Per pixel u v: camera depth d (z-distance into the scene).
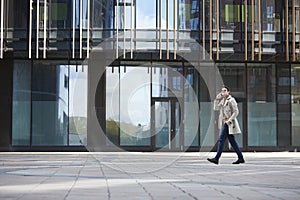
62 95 23.77
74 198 6.75
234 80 24.41
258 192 7.67
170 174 11.26
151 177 10.41
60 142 23.69
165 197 6.97
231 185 8.75
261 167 13.79
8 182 9.09
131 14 23.22
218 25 23.42
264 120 24.52
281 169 13.06
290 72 24.62
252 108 24.48
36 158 18.28
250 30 23.61
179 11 23.41
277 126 24.50
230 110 14.52
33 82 23.67
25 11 22.84
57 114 23.70
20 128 23.58
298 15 23.66
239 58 23.67
